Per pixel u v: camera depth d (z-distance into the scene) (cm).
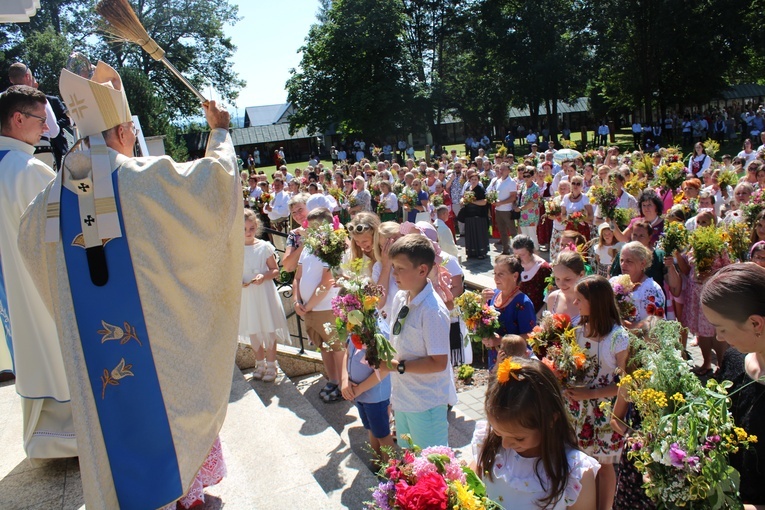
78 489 294
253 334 564
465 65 4838
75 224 231
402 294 371
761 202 684
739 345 195
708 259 587
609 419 364
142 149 456
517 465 213
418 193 1279
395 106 4556
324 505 300
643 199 742
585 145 4141
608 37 4131
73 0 3566
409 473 212
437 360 340
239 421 394
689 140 3528
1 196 282
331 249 533
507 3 4575
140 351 231
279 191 1458
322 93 4775
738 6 3766
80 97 240
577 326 389
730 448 196
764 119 3209
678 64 3972
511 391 202
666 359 234
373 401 417
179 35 4084
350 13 4538
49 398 301
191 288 241
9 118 291
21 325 291
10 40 3434
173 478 234
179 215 236
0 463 325
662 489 217
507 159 1505
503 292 484
